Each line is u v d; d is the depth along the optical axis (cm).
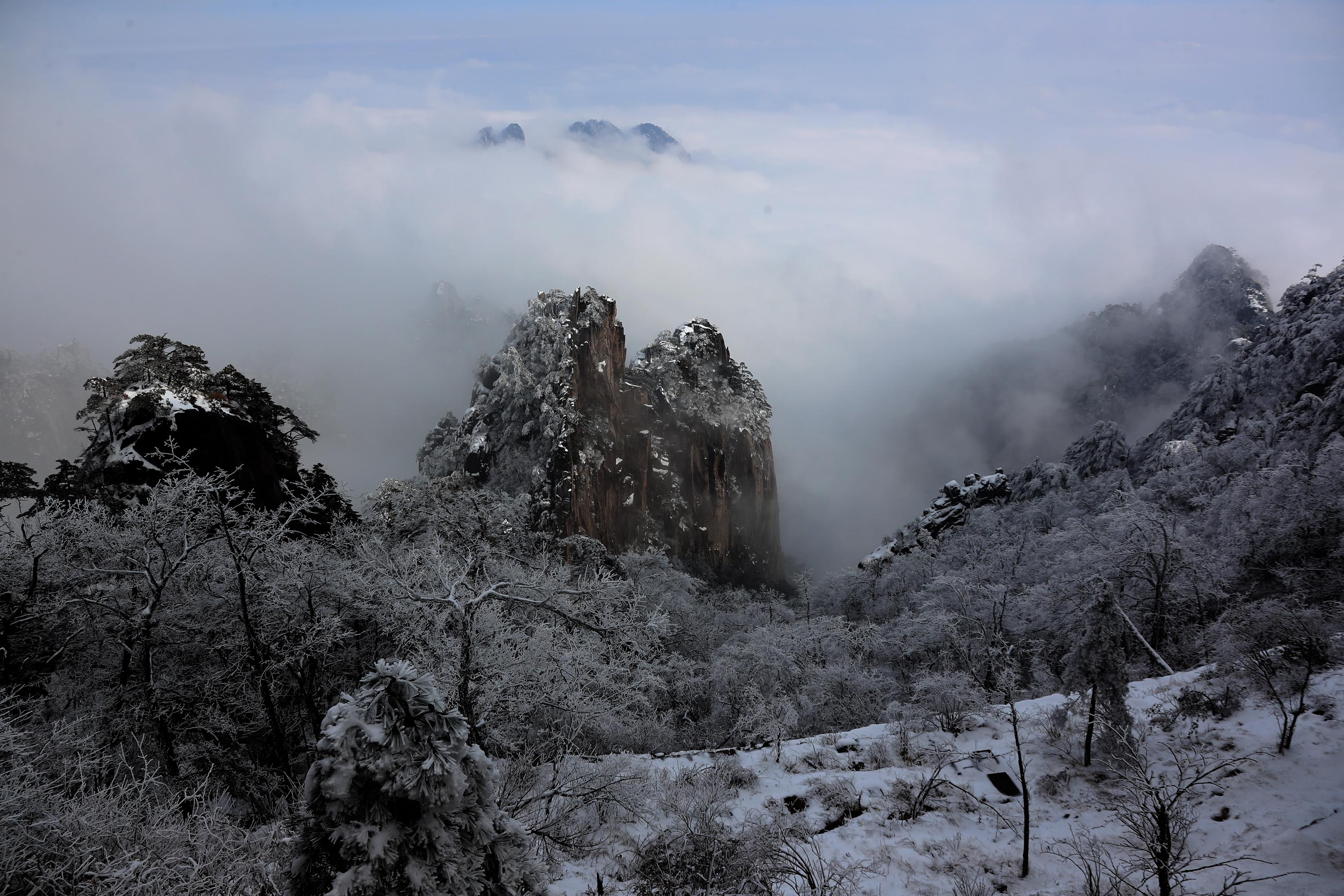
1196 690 1667
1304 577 2881
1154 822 982
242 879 986
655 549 5934
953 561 5716
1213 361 10631
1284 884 946
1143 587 2739
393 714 570
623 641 1709
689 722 3022
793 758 1645
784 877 1163
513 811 1254
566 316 11238
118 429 3092
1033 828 1310
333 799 554
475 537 2316
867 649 3412
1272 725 1408
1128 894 1031
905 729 1695
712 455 12594
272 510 3225
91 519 1736
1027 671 2520
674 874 1168
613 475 10675
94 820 1023
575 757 1602
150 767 1501
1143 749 1464
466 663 1377
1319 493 3391
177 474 2038
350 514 2773
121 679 1673
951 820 1364
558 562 2420
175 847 1039
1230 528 4034
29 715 1348
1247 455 6328
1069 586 2144
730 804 1439
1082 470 9206
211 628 1767
